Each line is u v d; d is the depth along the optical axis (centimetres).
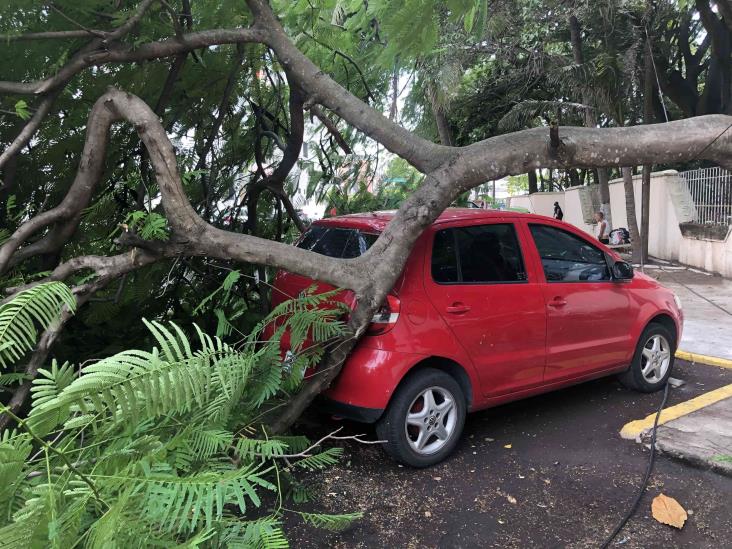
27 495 166
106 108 344
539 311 441
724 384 568
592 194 2106
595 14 1335
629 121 1656
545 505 346
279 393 369
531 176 2827
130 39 403
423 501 350
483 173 377
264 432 315
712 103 1561
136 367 191
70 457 197
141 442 204
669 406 505
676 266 1412
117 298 425
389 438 379
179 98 497
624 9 1308
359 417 376
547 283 453
